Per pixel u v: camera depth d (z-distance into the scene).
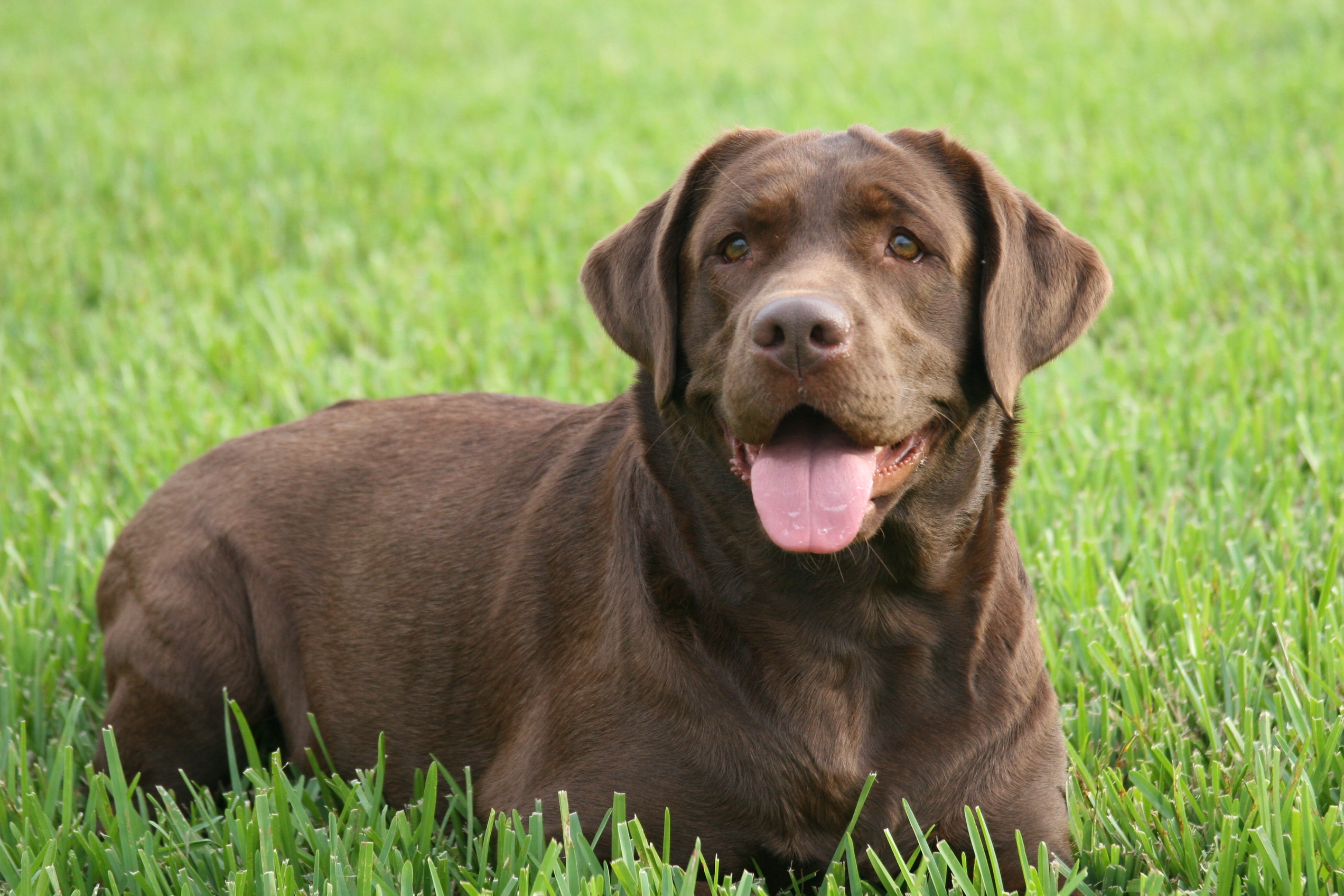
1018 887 3.67
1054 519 5.60
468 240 10.56
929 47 17.08
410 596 4.34
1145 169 10.83
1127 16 17.91
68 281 9.77
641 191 11.45
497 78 16.95
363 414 4.95
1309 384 6.64
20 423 7.18
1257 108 12.60
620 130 13.82
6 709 4.45
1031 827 3.72
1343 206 9.59
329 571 4.54
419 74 17.62
